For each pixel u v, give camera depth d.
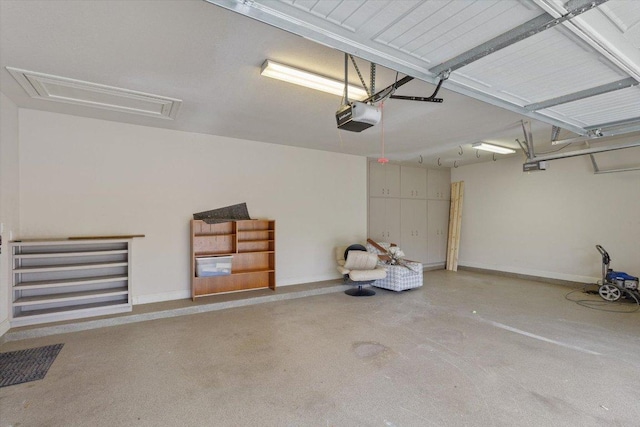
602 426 2.13
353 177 6.65
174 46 2.43
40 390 2.53
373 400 2.42
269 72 2.77
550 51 1.96
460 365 2.97
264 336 3.66
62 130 4.06
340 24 1.69
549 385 2.63
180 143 4.83
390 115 3.96
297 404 2.37
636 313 4.54
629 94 2.60
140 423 2.15
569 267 6.27
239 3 1.50
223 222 5.06
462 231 8.29
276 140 5.42
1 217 3.38
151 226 4.62
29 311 3.81
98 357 3.10
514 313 4.53
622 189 5.60
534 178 6.80
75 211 4.14
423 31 1.76
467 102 3.50
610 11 1.64
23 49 2.47
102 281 4.05
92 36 2.29
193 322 4.11
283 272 5.78
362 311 4.62
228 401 2.40
